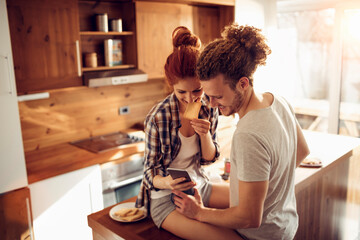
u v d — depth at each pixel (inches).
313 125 197.6
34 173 95.4
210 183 66.2
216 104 44.0
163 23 127.7
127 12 123.3
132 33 121.9
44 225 94.2
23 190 88.0
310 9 176.4
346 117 178.5
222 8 148.7
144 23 122.0
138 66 123.5
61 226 97.6
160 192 58.3
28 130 115.4
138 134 132.7
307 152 54.5
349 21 157.8
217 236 51.2
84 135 130.3
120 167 109.2
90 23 121.6
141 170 115.4
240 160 41.4
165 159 58.7
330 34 203.8
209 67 40.7
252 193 40.6
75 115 126.6
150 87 148.6
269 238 48.3
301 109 199.8
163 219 56.7
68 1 103.4
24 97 94.8
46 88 103.0
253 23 158.7
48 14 100.0
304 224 80.3
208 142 60.2
